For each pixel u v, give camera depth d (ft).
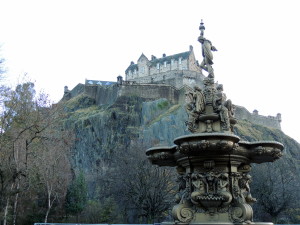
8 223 135.44
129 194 154.71
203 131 39.65
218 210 36.42
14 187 106.22
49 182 144.36
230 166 37.47
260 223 36.22
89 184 267.80
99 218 168.96
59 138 138.82
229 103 39.96
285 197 166.71
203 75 415.85
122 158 166.20
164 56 462.19
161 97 361.51
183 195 38.32
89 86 421.18
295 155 380.78
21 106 99.45
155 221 148.77
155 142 225.56
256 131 364.17
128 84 372.17
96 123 348.79
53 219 163.02
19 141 110.32
